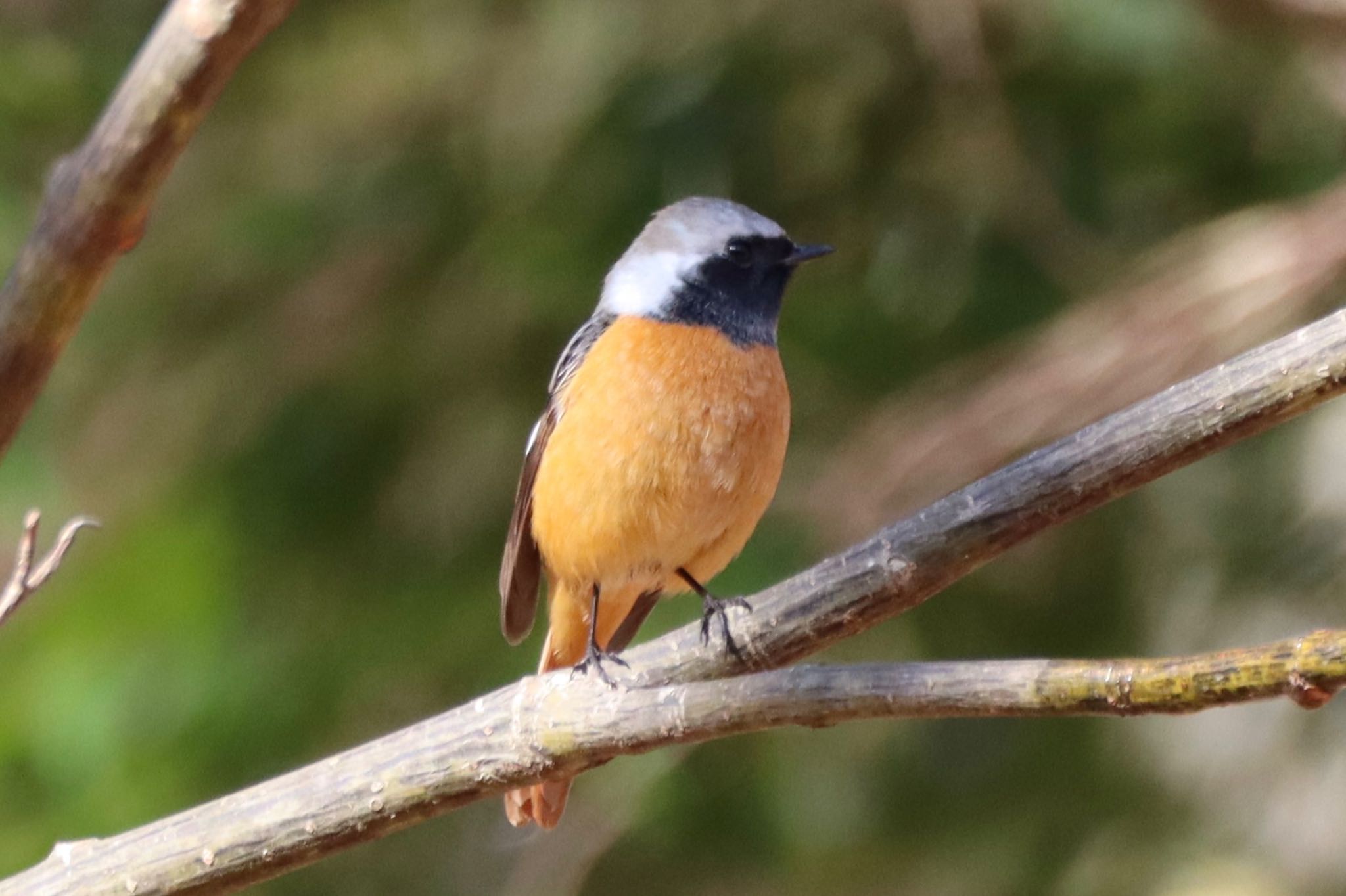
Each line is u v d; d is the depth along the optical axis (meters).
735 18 12.46
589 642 7.84
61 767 11.11
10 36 12.98
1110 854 12.24
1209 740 13.10
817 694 5.12
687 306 7.93
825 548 10.67
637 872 12.39
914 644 12.20
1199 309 10.43
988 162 12.36
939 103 12.37
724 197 12.06
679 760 11.98
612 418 7.58
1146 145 12.58
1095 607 12.39
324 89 13.84
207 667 11.52
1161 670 4.46
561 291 12.01
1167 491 12.46
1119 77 12.33
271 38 13.47
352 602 11.96
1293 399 5.19
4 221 12.18
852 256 12.42
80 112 12.80
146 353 13.05
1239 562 12.11
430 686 11.52
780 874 12.40
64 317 4.83
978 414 10.61
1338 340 5.11
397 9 13.57
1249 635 12.02
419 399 12.55
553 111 12.65
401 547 12.20
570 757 5.80
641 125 12.23
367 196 13.05
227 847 5.99
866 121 12.42
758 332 8.03
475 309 12.61
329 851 6.04
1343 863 12.27
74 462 12.88
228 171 13.74
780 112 12.33
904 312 12.23
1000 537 5.72
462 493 12.31
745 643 6.23
